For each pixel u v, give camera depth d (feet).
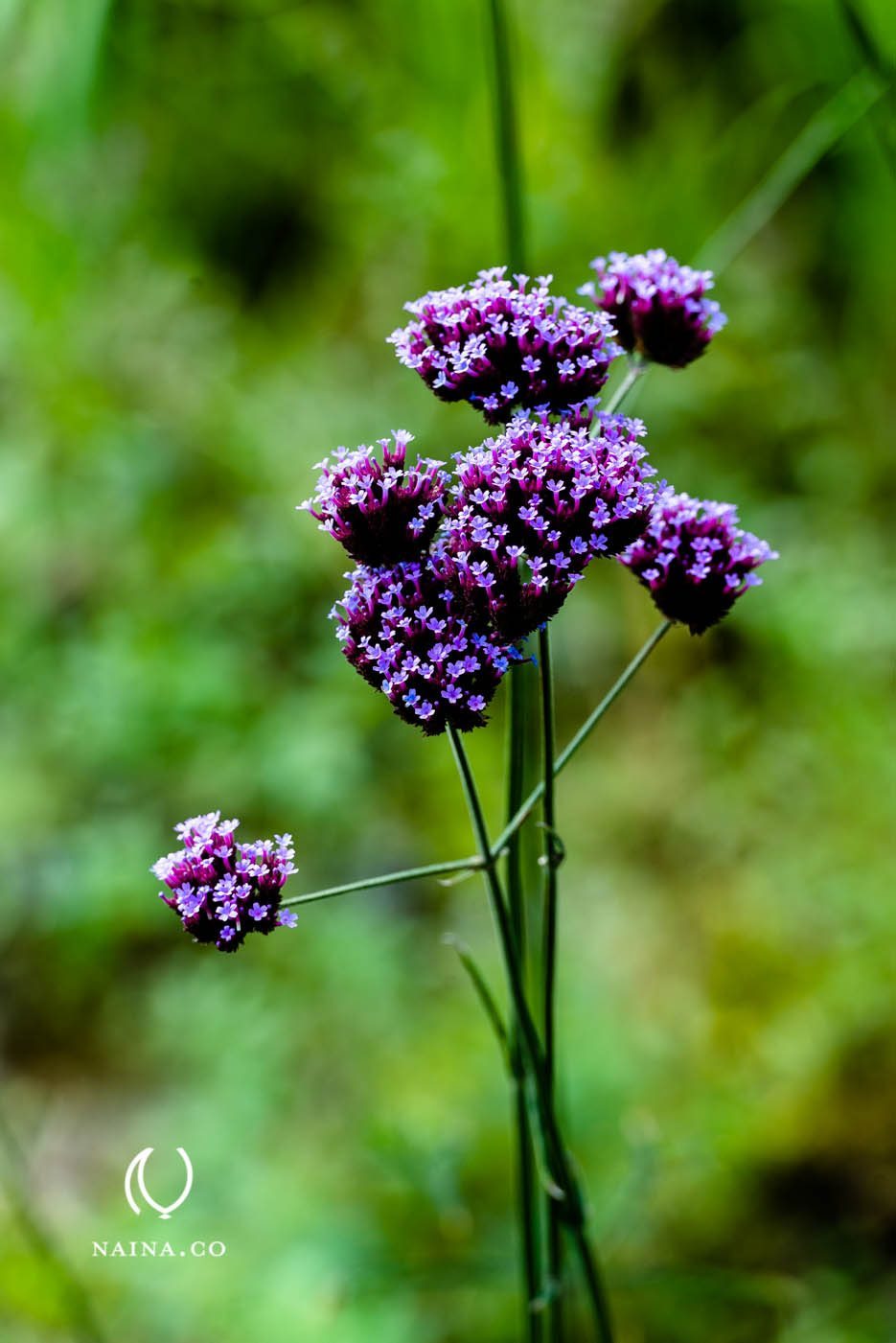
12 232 4.72
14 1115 4.15
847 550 4.73
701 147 4.58
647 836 4.54
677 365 2.59
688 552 2.55
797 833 4.26
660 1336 3.17
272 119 4.41
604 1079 3.43
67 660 5.20
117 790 4.91
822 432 5.03
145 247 5.15
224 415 5.42
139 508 5.49
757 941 3.97
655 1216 3.26
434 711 2.48
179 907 2.50
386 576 2.49
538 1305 2.64
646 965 4.09
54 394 5.42
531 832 2.83
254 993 4.11
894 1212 3.26
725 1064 3.67
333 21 3.87
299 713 4.94
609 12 4.56
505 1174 3.29
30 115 3.00
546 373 2.51
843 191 4.28
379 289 5.36
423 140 4.26
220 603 5.23
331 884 4.66
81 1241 3.44
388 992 4.12
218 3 3.78
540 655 2.50
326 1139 3.65
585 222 4.65
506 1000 3.91
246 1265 3.25
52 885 4.58
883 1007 3.61
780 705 4.62
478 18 3.62
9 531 5.42
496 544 2.47
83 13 2.90
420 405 5.30
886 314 4.73
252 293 5.44
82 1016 4.46
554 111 4.54
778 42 4.10
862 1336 3.13
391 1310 3.19
